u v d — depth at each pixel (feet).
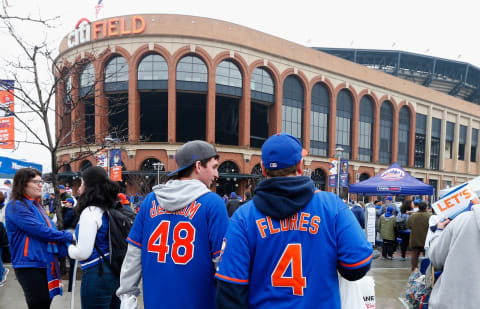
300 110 107.14
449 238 6.89
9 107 19.75
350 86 116.26
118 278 8.42
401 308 14.99
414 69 180.45
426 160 136.36
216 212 6.01
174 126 86.58
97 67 84.48
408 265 26.86
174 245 5.95
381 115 126.31
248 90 94.32
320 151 110.93
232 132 123.75
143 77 87.86
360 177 123.65
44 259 9.65
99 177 8.63
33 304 9.53
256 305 4.59
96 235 8.21
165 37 86.79
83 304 8.23
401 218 29.27
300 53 104.88
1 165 30.27
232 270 4.58
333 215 4.72
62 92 26.37
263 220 4.74
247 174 91.56
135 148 85.71
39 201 10.48
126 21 86.99
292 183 4.76
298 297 4.45
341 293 5.42
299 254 4.53
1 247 16.81
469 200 7.98
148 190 84.38
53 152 20.03
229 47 91.30
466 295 6.37
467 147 153.99
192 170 6.57
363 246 4.56
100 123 83.41
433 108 139.95
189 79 88.94
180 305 5.78
